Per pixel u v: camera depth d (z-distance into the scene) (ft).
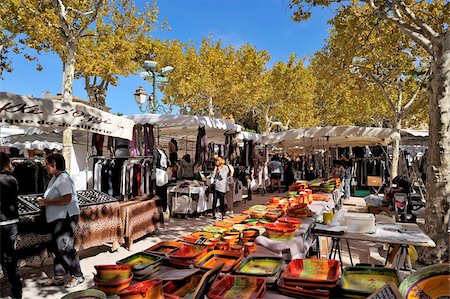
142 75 39.19
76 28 34.76
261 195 50.57
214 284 6.13
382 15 21.49
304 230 10.68
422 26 18.81
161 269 7.38
